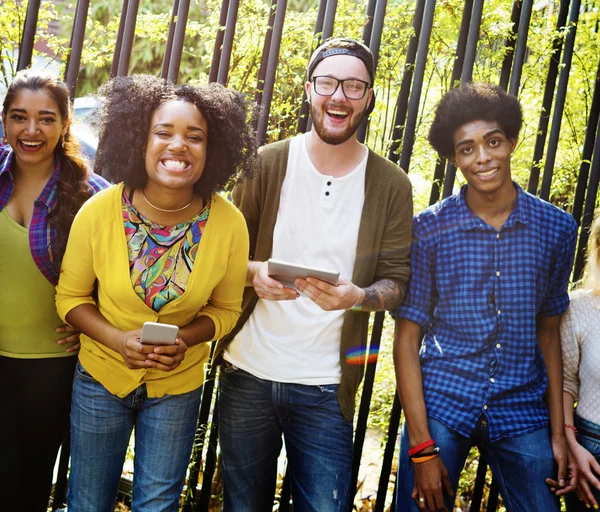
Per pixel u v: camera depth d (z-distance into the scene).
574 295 2.45
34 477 2.29
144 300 2.01
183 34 2.56
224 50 2.56
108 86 2.10
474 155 2.25
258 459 2.37
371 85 2.27
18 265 2.12
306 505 2.26
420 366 2.36
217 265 2.07
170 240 2.03
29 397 2.21
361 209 2.31
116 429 2.08
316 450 2.26
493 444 2.27
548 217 2.32
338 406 2.29
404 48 2.96
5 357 2.18
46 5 3.45
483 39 2.99
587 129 2.85
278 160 2.33
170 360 1.92
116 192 2.04
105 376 2.04
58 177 2.19
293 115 3.11
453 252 2.32
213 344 2.72
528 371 2.29
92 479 2.08
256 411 2.32
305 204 2.31
